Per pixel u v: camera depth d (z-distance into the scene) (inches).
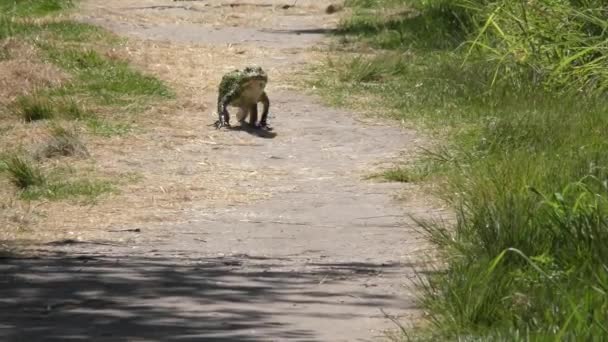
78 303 906.1
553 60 1894.7
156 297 927.0
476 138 1647.4
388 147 1692.9
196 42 2667.3
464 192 1321.4
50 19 2847.0
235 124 1845.5
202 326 840.3
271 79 2214.6
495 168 1366.9
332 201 1370.6
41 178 1432.1
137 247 1141.7
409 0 3238.2
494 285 872.3
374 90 2107.5
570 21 1857.8
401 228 1222.3
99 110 1881.2
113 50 2393.0
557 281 879.1
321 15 3248.0
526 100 1850.4
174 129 1791.3
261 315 874.8
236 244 1159.6
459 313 837.2
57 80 2050.9
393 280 994.1
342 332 828.6
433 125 1817.2
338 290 958.4
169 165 1574.8
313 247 1144.8
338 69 2309.3
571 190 1163.9
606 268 888.3
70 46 2393.0
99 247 1141.1
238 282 985.5
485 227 1054.4
